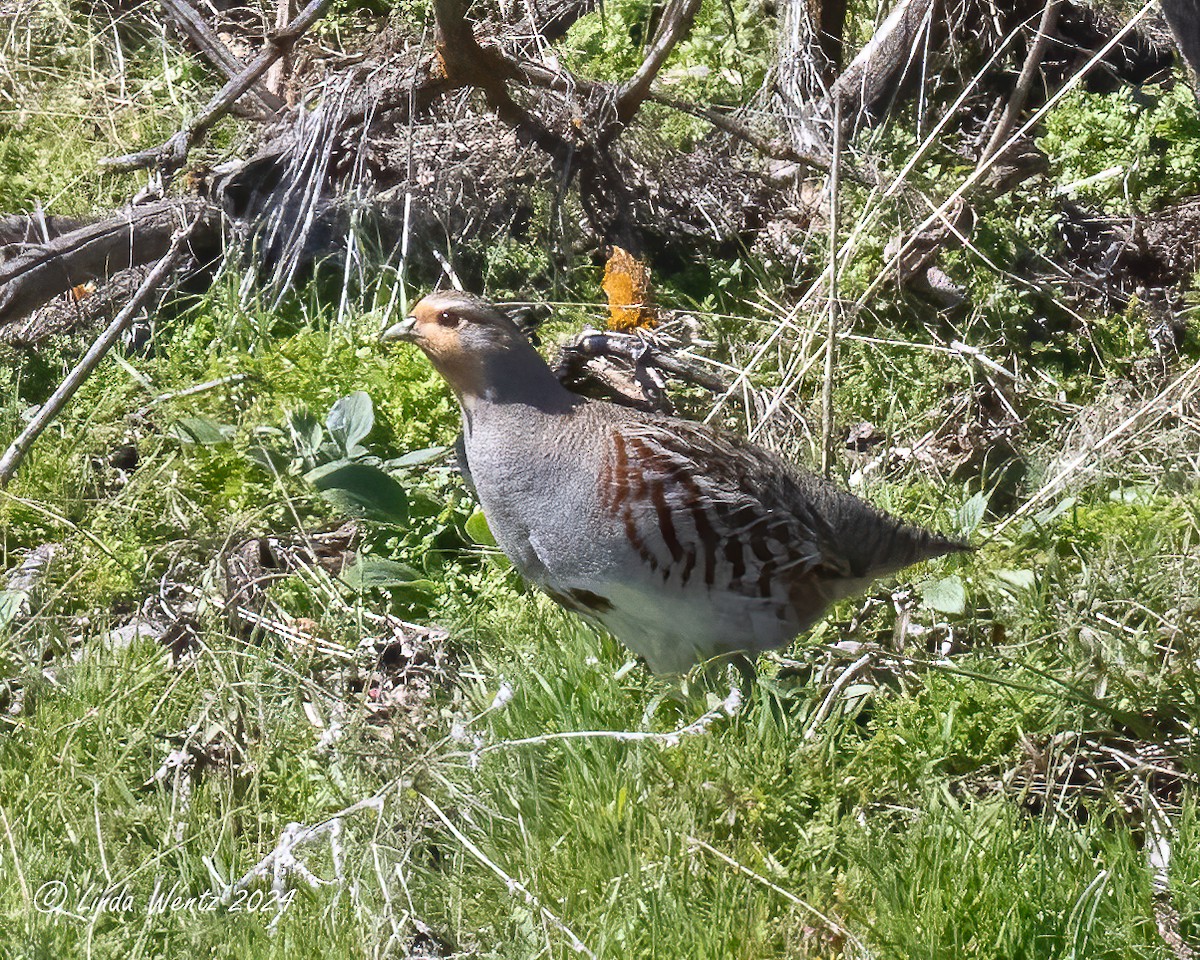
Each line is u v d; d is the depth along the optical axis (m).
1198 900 6.78
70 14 17.11
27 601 9.59
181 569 9.88
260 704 8.25
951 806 7.35
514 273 13.24
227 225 12.98
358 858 7.20
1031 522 9.98
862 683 8.76
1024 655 8.77
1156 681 8.27
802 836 7.15
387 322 11.97
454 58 12.98
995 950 6.63
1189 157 14.41
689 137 14.85
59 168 14.59
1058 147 14.83
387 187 13.61
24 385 11.97
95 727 8.23
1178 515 9.91
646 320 12.58
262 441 10.66
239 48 16.91
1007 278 12.91
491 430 7.93
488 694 8.27
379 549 10.13
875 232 12.88
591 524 7.83
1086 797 8.04
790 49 14.88
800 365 11.64
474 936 6.89
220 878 7.00
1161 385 12.10
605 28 16.72
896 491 10.62
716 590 8.05
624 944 6.70
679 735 7.25
